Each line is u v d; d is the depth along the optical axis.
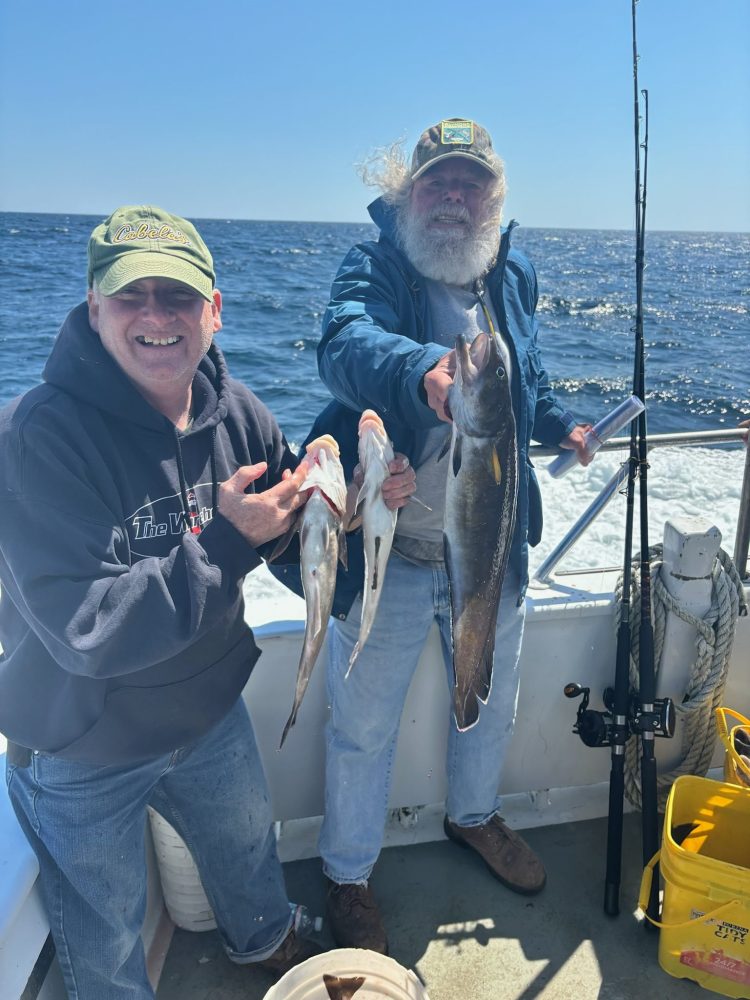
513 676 2.35
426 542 2.17
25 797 1.63
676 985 2.12
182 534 1.63
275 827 2.70
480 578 1.67
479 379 1.54
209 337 1.64
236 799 1.92
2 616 1.55
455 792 2.48
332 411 2.24
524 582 2.25
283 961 2.12
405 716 2.54
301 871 2.54
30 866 1.59
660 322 20.56
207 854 1.97
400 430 2.05
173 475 1.61
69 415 1.44
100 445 1.49
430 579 2.19
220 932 2.11
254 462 1.86
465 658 1.73
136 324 1.46
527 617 2.51
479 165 2.06
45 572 1.34
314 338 16.77
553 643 2.58
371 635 2.18
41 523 1.36
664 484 6.16
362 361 1.77
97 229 1.53
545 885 2.46
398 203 2.17
